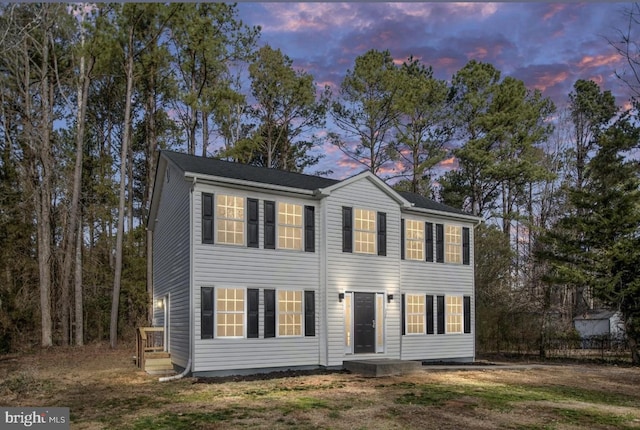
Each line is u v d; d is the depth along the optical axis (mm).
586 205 22453
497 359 22391
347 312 17156
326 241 16797
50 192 27875
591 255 21891
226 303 14953
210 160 18281
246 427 8820
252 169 18344
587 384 14789
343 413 9938
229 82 30484
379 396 11781
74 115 30266
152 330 17906
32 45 26688
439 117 35344
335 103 34500
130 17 25562
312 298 16578
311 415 9734
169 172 18375
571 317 32750
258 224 15805
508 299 28875
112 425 9008
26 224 26641
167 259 18469
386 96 32906
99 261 30281
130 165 32469
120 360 19438
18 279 27047
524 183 35969
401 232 19266
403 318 18766
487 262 30078
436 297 19906
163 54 26938
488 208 39250
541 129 35250
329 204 17016
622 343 23812
